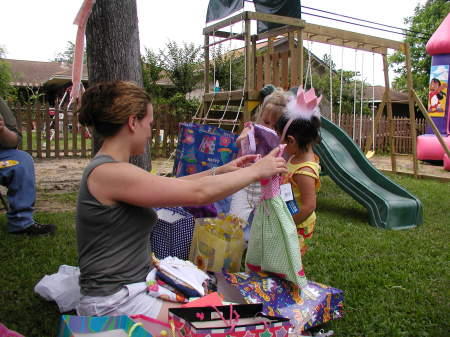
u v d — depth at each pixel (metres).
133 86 2.02
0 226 4.52
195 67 19.48
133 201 1.91
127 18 4.05
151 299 2.05
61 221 4.85
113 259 2.01
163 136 12.07
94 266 2.01
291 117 2.80
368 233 5.05
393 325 2.77
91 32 4.03
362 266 3.84
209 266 2.83
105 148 2.01
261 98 7.21
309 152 2.95
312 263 3.87
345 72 20.67
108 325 1.85
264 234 2.55
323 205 6.64
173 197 1.90
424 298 3.20
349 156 6.70
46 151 11.45
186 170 4.06
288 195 2.68
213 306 1.88
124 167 1.91
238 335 1.75
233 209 3.49
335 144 6.79
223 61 18.83
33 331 2.50
